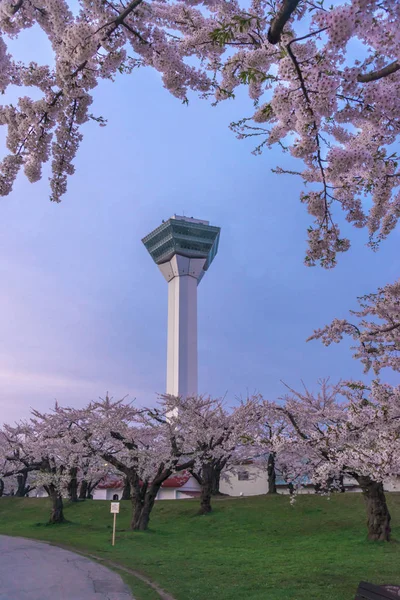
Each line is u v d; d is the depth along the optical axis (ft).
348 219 26.48
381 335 38.45
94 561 63.36
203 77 22.31
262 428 111.55
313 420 88.28
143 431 115.96
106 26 19.36
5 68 21.67
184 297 389.60
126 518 125.39
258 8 20.93
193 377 357.00
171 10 23.54
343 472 81.15
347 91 17.78
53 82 22.12
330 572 52.49
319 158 20.80
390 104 18.29
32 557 67.31
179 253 398.62
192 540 88.53
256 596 40.83
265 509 121.39
